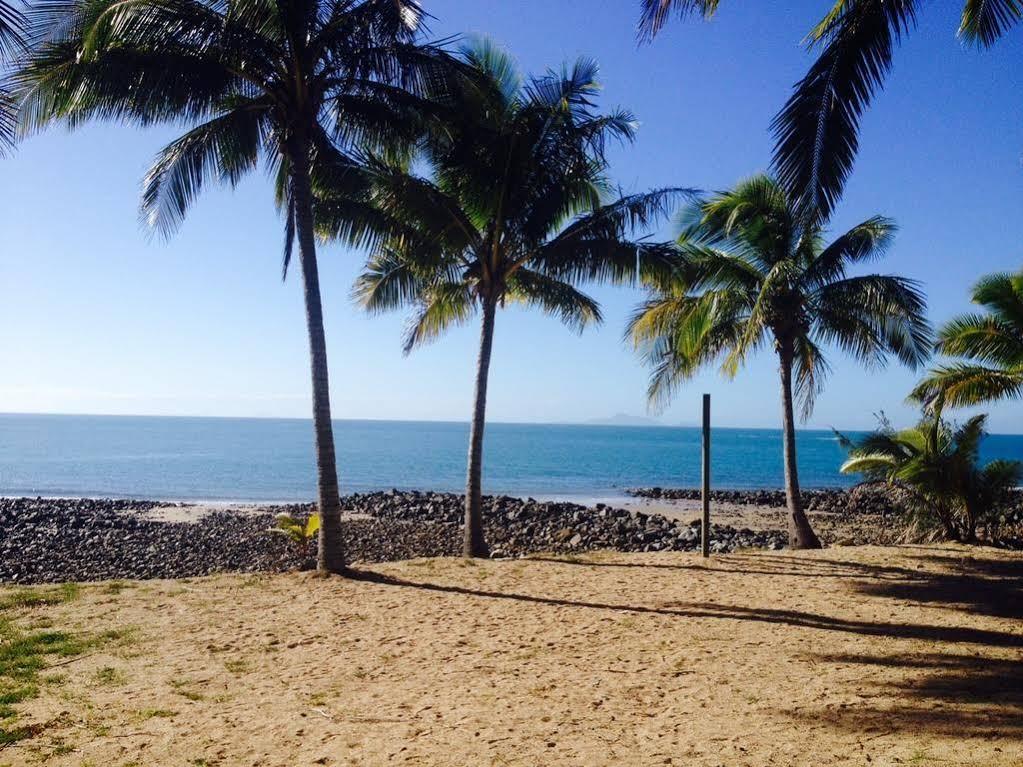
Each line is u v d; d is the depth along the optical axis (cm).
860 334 1551
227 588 1008
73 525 2264
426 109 1160
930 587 1045
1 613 845
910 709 522
